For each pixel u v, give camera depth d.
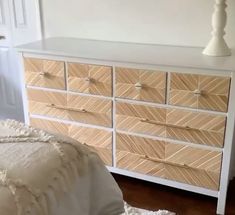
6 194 1.19
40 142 1.50
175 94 2.08
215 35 2.20
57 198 1.35
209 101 2.00
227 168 2.07
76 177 1.48
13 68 3.28
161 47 2.50
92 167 1.61
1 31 3.21
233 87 1.92
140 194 2.39
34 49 2.41
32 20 3.00
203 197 2.34
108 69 2.21
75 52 2.31
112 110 2.30
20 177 1.27
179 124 2.12
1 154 1.38
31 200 1.23
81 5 2.75
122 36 2.69
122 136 2.32
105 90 2.27
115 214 1.74
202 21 2.41
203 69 1.96
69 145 1.53
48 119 2.56
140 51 2.37
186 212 2.20
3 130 1.60
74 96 2.40
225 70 1.90
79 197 1.52
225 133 2.02
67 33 2.89
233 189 2.43
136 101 2.20
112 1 2.63
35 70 2.47
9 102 3.45
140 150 2.29
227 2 2.28
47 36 2.98
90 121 2.40
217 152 2.07
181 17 2.46
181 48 2.45
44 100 2.52
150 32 2.58
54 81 2.43
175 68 2.03
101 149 2.43
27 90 2.57
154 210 2.22
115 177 2.59
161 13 2.51
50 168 1.37
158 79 2.09
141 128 2.24
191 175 2.19
